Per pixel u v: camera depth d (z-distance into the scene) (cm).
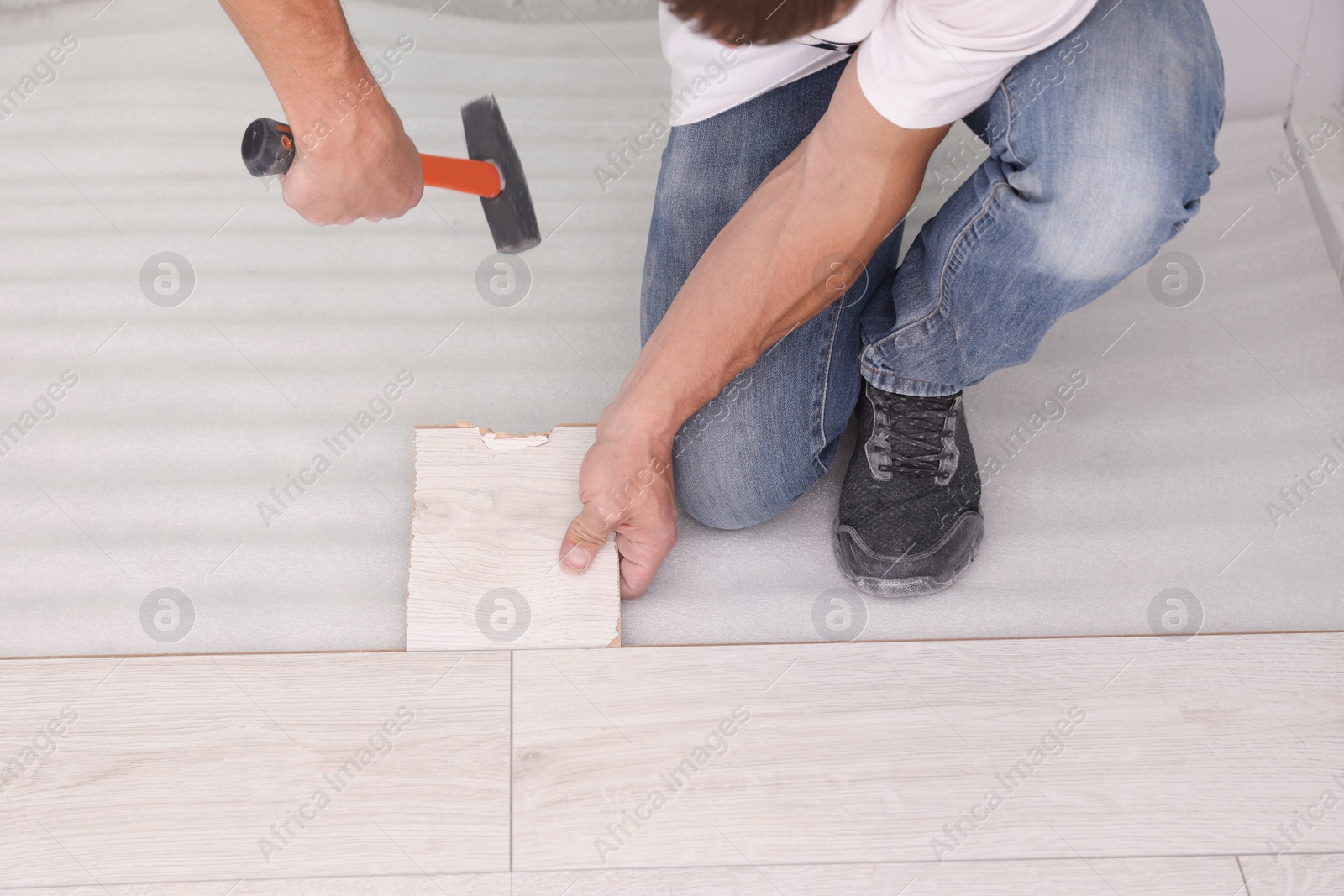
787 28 82
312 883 90
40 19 164
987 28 77
